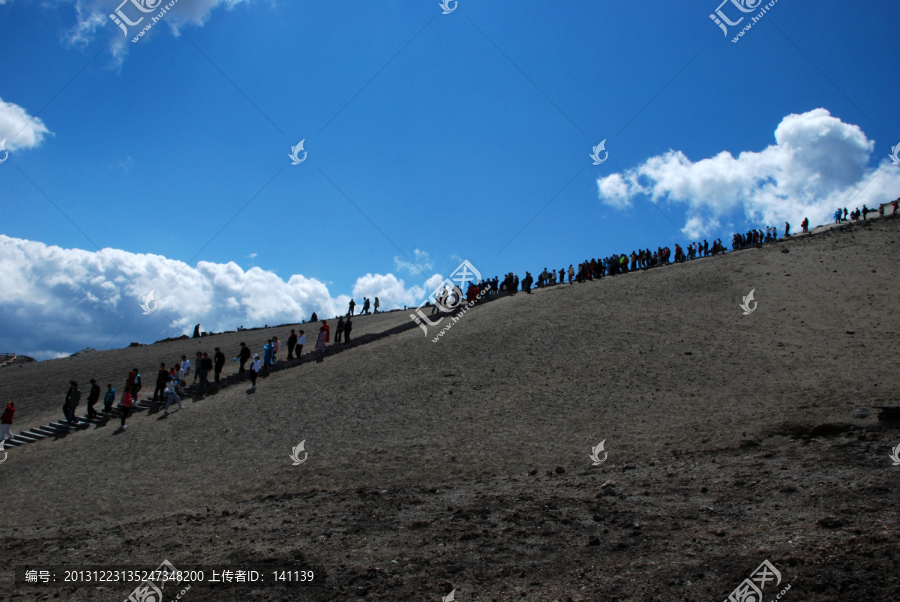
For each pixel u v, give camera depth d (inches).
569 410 779.4
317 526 479.2
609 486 516.4
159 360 1417.3
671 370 880.3
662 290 1369.3
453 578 357.7
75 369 1413.6
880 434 559.8
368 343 1270.9
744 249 1774.1
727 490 475.8
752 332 1016.9
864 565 311.7
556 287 1598.2
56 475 738.2
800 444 580.7
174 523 534.0
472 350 1088.8
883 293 1174.3
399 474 634.8
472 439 719.1
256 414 888.9
